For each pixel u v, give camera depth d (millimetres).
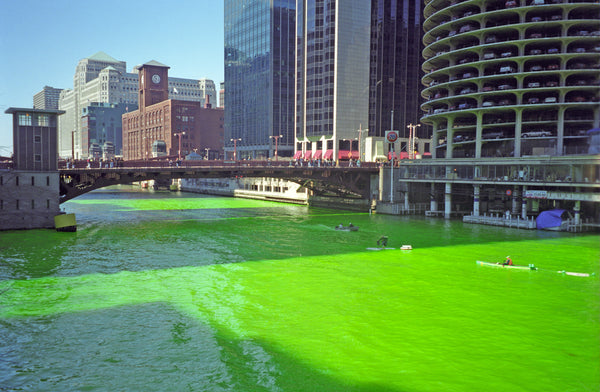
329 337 30625
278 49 179500
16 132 68438
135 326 32281
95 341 29750
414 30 155250
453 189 96625
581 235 70938
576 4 82188
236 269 48625
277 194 138000
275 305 37062
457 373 25578
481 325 32812
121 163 82062
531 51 88438
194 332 31312
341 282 43938
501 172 82188
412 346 29188
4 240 61500
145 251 57156
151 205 121000
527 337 30531
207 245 61750
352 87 148750
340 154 146750
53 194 71062
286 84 181625
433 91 109938
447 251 58562
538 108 89312
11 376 25078
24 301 37281
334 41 146875
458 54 97875
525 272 47844
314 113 155375
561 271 48125
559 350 28391
